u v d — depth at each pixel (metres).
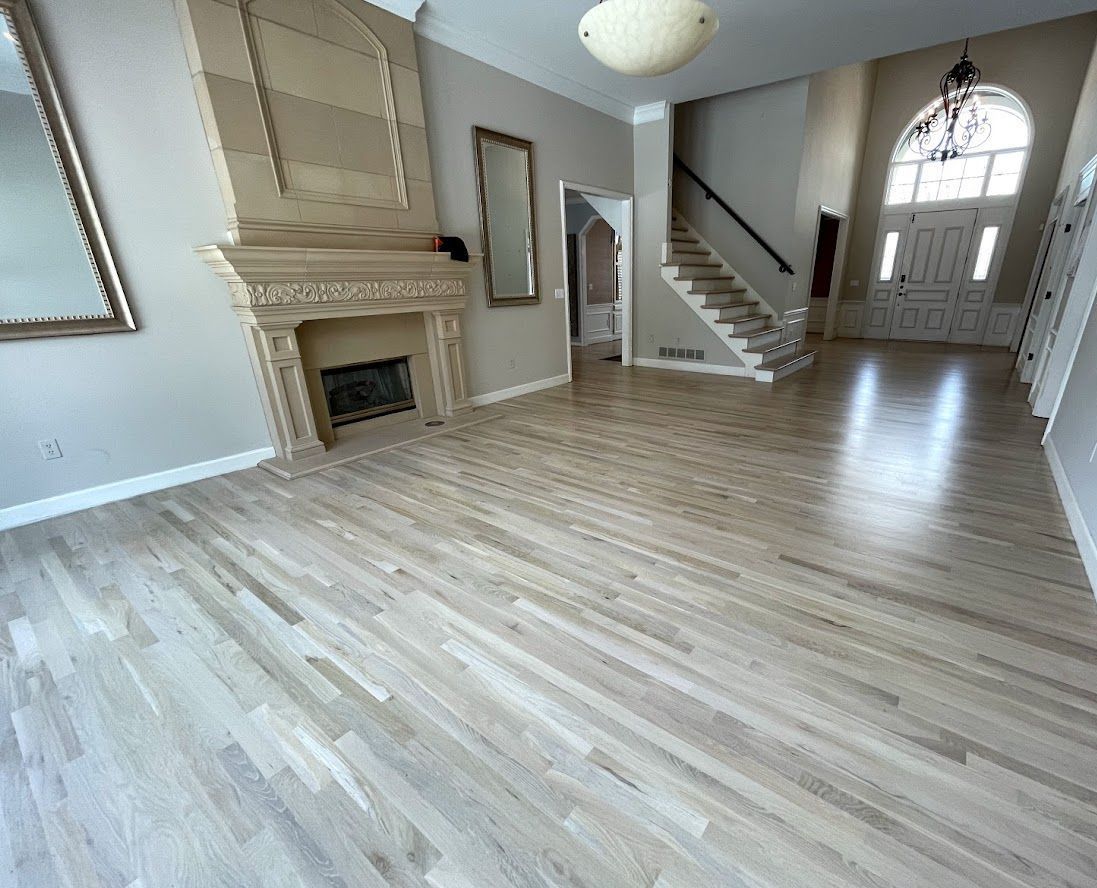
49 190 2.54
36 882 1.09
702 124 6.60
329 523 2.64
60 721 1.49
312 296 3.36
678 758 1.31
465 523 2.60
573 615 1.88
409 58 3.69
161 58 2.78
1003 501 2.68
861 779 1.24
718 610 1.88
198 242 3.06
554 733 1.40
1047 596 1.90
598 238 9.16
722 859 1.08
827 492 2.84
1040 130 7.22
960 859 1.07
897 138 8.31
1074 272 4.09
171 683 1.62
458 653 1.71
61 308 2.65
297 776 1.30
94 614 1.96
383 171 3.67
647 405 4.90
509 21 3.97
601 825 1.16
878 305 9.11
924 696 1.47
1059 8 3.77
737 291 6.91
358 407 4.20
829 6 3.72
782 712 1.44
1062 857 1.06
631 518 2.60
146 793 1.27
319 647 1.76
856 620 1.80
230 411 3.37
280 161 3.13
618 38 2.41
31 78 2.40
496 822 1.17
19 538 2.55
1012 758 1.28
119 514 2.79
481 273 4.81
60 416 2.74
